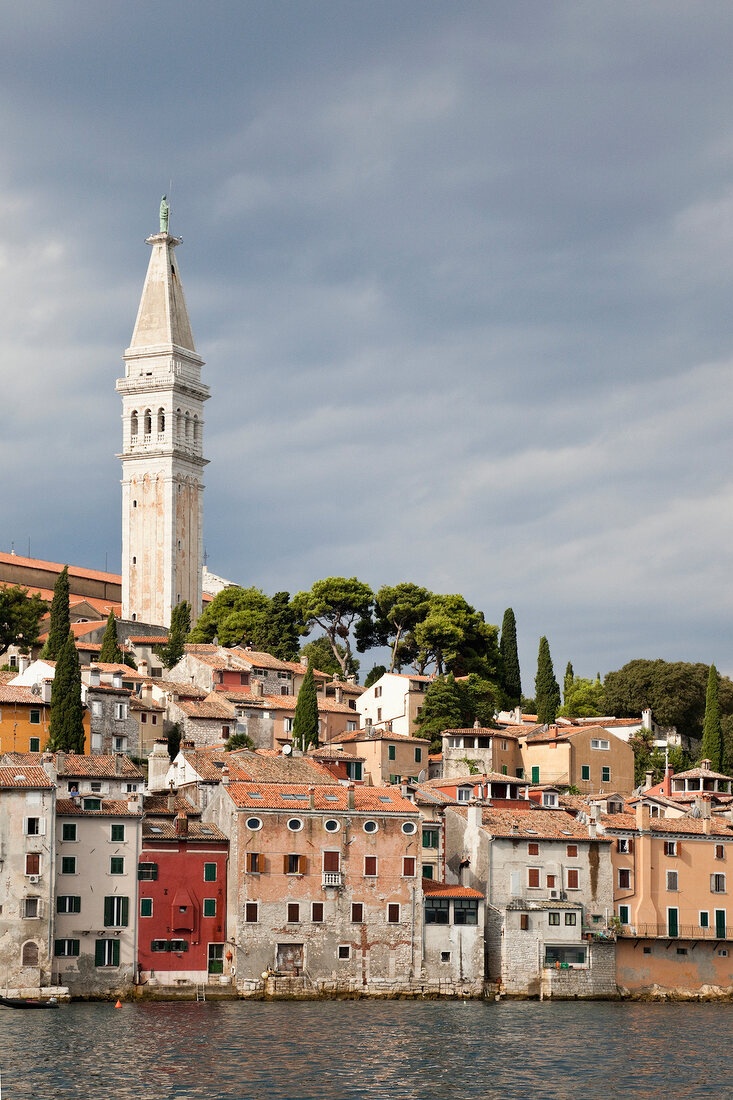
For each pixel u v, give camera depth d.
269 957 155.25
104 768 157.62
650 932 170.00
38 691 190.38
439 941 161.25
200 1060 119.50
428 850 169.12
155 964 152.25
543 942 163.75
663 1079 119.12
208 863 156.00
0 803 145.88
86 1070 114.94
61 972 147.50
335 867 158.88
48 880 145.88
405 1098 110.69
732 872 176.88
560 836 169.00
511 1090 114.31
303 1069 117.75
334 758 182.88
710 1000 170.38
